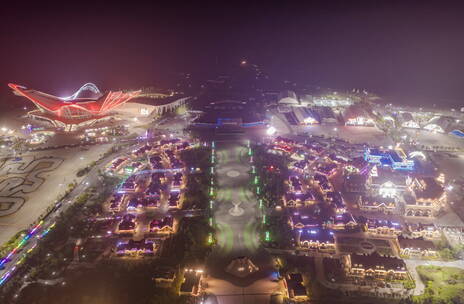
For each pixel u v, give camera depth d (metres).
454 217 154.62
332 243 135.12
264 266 126.50
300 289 113.12
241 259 124.44
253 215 154.12
